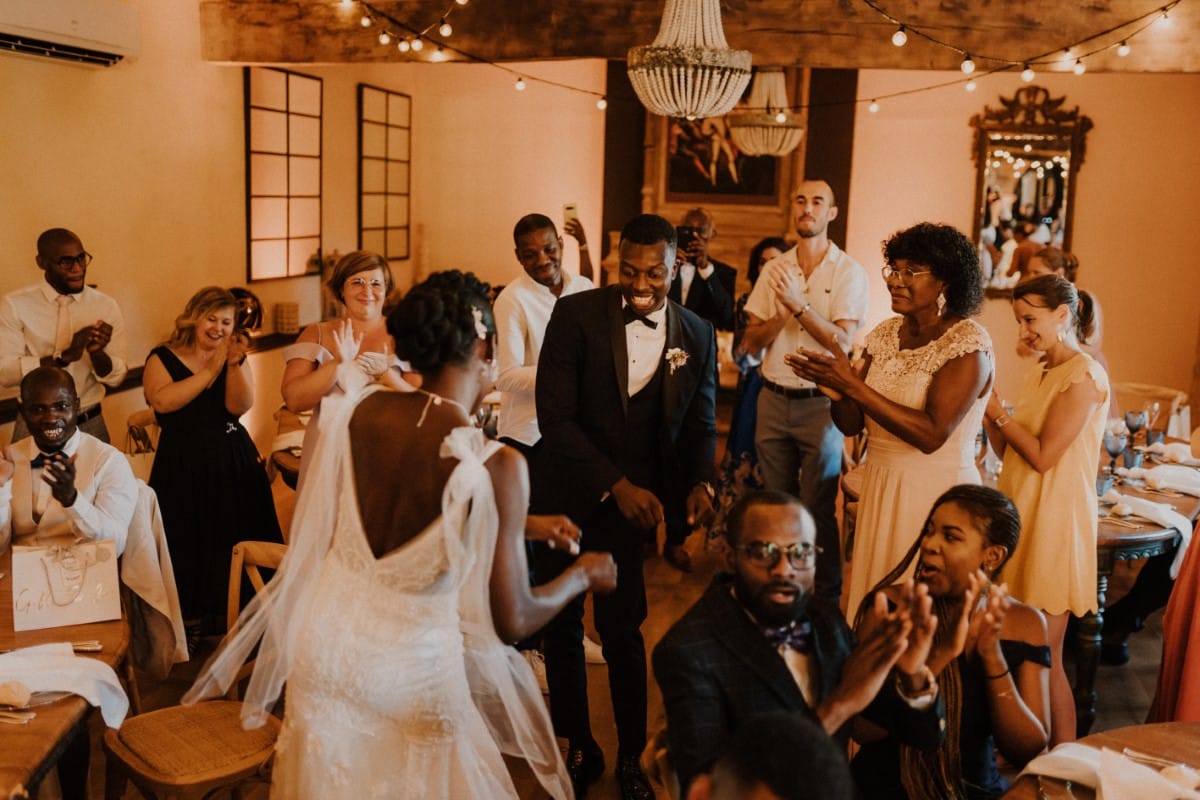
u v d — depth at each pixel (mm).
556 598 2447
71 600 2725
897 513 3131
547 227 4191
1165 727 2348
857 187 9477
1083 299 4270
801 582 1926
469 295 2398
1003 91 9086
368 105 9023
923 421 2992
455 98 10070
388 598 2375
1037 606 3393
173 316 6523
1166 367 9180
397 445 2359
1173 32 5688
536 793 3523
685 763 1865
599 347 3320
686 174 9727
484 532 2297
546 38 6266
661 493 3451
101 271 5824
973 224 9297
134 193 6066
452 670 2457
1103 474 4324
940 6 5844
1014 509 2354
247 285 7359
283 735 2508
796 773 1325
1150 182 8992
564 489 3352
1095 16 5742
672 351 3326
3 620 2713
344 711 2408
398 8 6387
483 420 4469
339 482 2439
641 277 3201
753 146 8031
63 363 4738
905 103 9273
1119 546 3703
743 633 1955
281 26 6523
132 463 5996
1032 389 3467
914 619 1916
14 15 4812
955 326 3047
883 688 2033
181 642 3633
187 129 6539
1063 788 2102
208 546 4578
